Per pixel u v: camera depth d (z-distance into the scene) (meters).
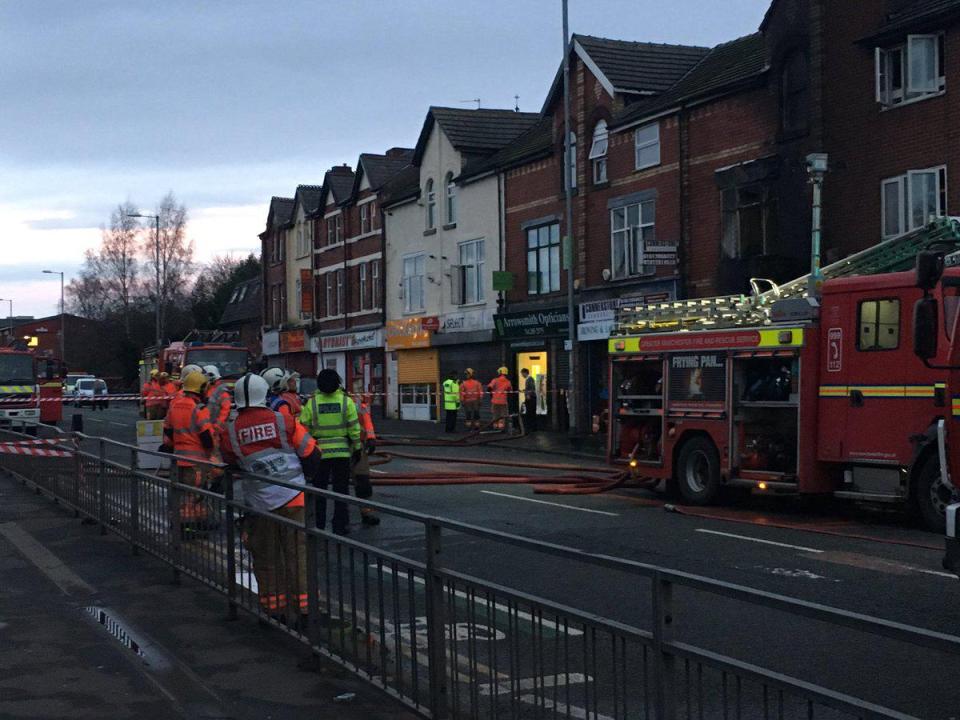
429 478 18.19
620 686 3.96
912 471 12.42
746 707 3.40
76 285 99.88
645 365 16.52
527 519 13.81
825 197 23.27
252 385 7.62
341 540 6.23
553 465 20.62
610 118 30.64
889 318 12.74
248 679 6.42
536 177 34.56
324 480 12.00
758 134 25.38
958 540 7.40
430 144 41.09
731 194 25.67
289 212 59.00
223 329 74.69
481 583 4.84
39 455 16.44
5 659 6.86
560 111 33.03
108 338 80.94
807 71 23.89
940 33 21.02
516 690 4.59
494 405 31.48
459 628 5.05
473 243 38.41
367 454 13.40
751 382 14.50
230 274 97.75
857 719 3.01
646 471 16.20
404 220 43.41
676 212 28.06
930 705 5.42
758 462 14.35
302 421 12.12
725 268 25.67
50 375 34.78
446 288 40.06
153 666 6.69
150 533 10.28
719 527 12.98
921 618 8.07
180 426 11.90
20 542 11.74
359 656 6.08
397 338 43.34
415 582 5.48
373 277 46.72
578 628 4.17
